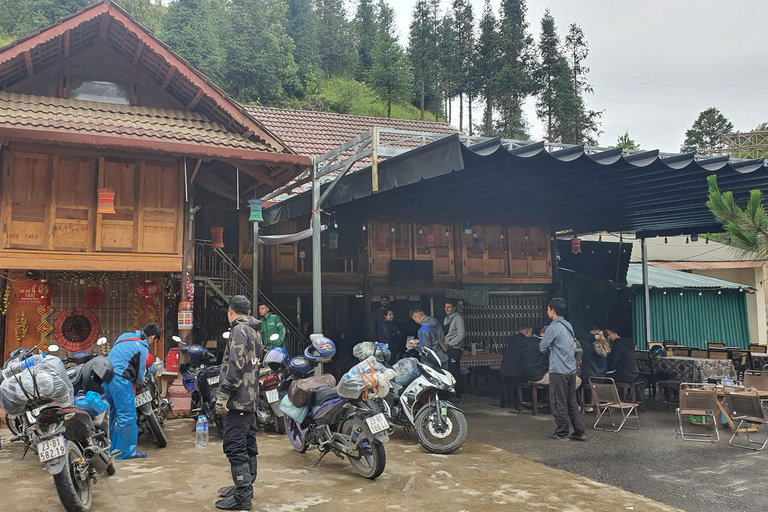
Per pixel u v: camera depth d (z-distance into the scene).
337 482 5.48
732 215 6.44
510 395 11.56
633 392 9.67
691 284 17.11
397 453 6.77
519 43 45.62
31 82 9.32
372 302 14.48
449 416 6.96
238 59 31.05
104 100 9.75
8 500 4.88
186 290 9.25
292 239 10.72
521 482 5.59
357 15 55.25
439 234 14.35
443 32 47.59
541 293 15.37
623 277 16.64
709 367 9.58
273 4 39.97
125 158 9.14
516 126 40.81
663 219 13.34
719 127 47.97
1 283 8.96
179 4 29.02
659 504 4.97
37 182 8.66
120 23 9.01
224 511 4.64
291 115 18.14
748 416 7.23
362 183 8.80
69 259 8.66
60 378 4.51
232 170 11.11
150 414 6.71
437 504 4.87
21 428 6.19
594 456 6.73
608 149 8.40
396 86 40.81
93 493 5.06
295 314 13.52
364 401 5.67
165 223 9.25
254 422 4.95
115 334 9.73
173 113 9.77
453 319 10.75
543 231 15.45
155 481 5.43
